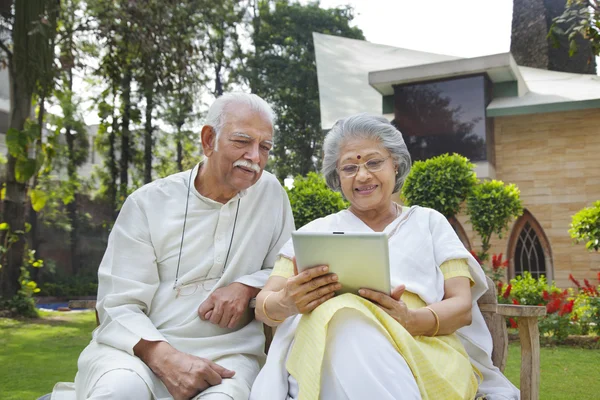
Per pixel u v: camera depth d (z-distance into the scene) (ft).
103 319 7.93
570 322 22.20
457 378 6.39
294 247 6.46
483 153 38.04
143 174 62.90
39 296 55.47
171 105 56.18
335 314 6.23
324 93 50.06
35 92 33.63
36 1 31.35
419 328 6.61
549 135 38.81
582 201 37.70
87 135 60.23
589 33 19.44
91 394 6.50
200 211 8.27
